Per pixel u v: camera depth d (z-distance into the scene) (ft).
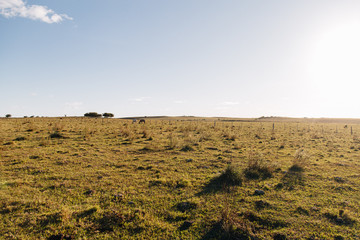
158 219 19.65
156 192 25.75
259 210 21.70
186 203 22.65
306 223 19.48
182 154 47.91
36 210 20.56
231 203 23.12
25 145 52.37
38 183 27.63
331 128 155.02
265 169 35.29
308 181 31.37
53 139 63.36
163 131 100.94
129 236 16.96
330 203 23.93
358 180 32.14
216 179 30.73
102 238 16.62
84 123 134.10
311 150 58.39
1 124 102.73
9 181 27.55
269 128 144.05
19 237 16.33
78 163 37.91
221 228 18.15
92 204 22.18
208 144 63.98
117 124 137.08
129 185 27.89
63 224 18.10
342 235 17.65
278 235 17.35
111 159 41.57
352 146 66.23
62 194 24.49
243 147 60.44
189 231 17.80
